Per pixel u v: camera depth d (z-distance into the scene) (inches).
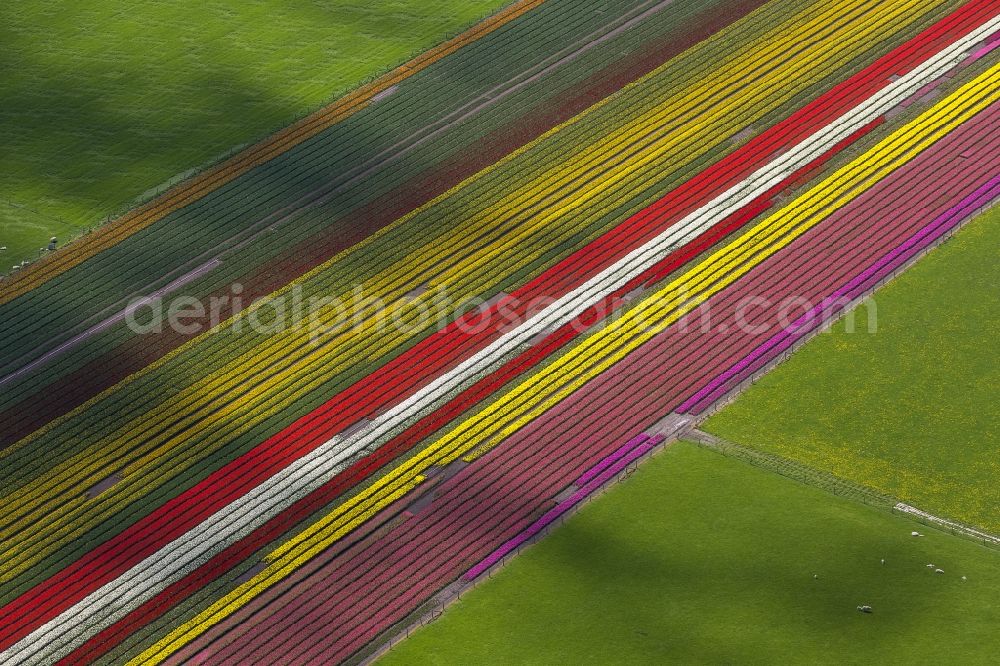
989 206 5108.3
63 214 5388.8
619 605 3804.1
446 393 4566.9
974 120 5492.1
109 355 4766.2
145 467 4362.7
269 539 4111.7
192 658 3767.2
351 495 4237.2
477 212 5305.1
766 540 3969.0
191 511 4215.1
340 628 3818.9
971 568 3858.3
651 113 5713.6
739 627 3715.6
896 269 4891.7
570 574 3909.9
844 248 4990.2
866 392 4451.3
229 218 5324.8
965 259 4904.0
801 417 4379.9
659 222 5196.9
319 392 4603.8
